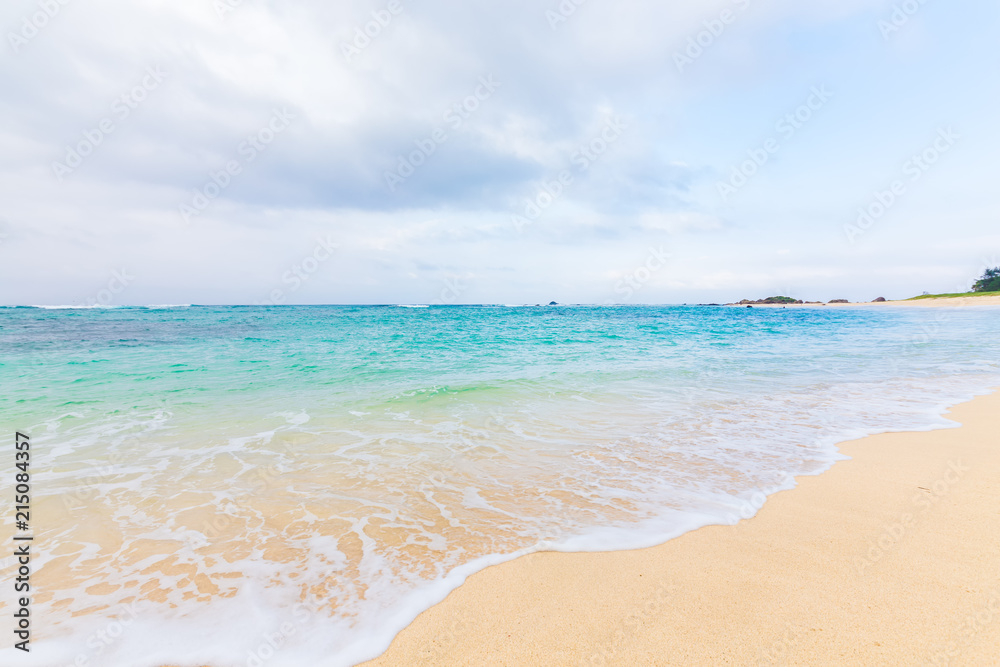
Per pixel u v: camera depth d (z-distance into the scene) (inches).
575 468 216.8
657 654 100.6
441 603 119.2
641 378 456.4
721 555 140.4
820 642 102.6
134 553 142.0
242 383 417.4
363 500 181.9
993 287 3147.1
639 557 140.1
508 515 169.3
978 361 588.1
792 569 132.0
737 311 2849.4
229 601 119.4
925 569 129.9
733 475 207.2
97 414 309.1
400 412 321.4
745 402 354.6
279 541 150.3
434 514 169.9
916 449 239.9
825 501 177.9
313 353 634.2
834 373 495.8
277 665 99.0
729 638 104.7
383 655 101.9
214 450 240.1
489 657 100.9
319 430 277.4
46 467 214.2
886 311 2423.7
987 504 171.5
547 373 482.6
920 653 98.3
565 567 135.3
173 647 103.4
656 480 201.9
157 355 594.6
